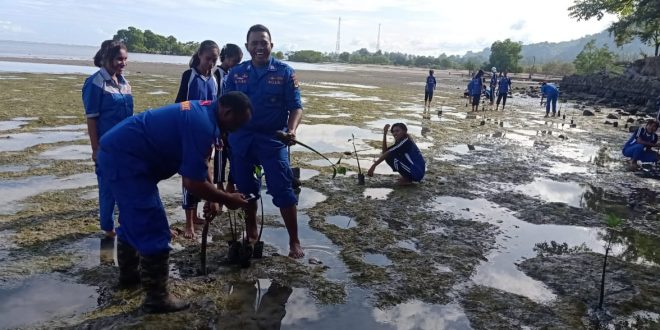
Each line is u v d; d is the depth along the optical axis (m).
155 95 18.38
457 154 10.52
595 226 6.22
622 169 9.83
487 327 3.70
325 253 4.96
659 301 4.23
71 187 6.76
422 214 6.32
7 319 3.50
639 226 6.29
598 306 4.11
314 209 6.32
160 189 6.95
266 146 4.64
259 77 4.62
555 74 87.75
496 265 4.88
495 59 89.25
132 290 4.00
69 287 4.01
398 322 3.73
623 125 17.42
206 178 3.66
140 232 3.57
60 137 10.16
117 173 3.53
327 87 29.69
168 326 3.48
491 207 6.82
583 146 12.56
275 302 3.93
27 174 7.32
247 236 4.76
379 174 8.39
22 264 4.36
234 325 3.56
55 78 24.81
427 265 4.77
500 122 16.72
